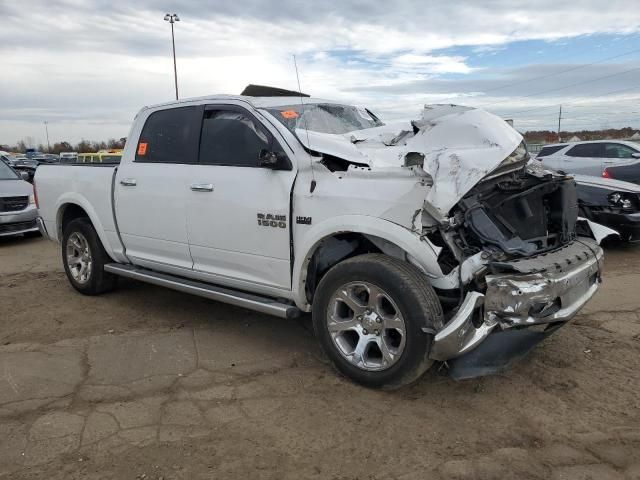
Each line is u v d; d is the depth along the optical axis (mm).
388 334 3512
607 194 7770
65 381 3807
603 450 2932
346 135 4250
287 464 2848
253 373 3936
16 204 9555
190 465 2840
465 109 4203
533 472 2746
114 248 5422
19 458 2898
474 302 3188
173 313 5316
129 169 5125
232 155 4359
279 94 5133
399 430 3158
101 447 3000
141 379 3844
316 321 3785
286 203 3887
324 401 3500
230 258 4332
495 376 3830
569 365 4008
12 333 4777
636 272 6820
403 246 3359
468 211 3432
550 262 3541
